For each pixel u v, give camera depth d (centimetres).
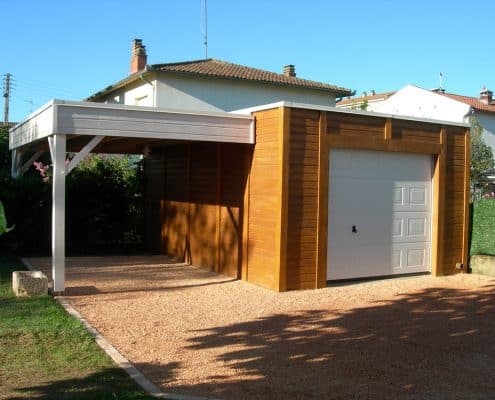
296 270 1021
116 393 515
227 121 1049
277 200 1001
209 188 1262
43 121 1020
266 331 758
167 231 1503
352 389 551
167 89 2153
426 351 680
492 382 578
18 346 657
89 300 922
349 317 842
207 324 789
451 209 1260
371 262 1147
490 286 1111
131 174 1684
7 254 1472
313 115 1027
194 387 548
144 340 706
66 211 1602
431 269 1236
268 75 2486
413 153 1194
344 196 1099
